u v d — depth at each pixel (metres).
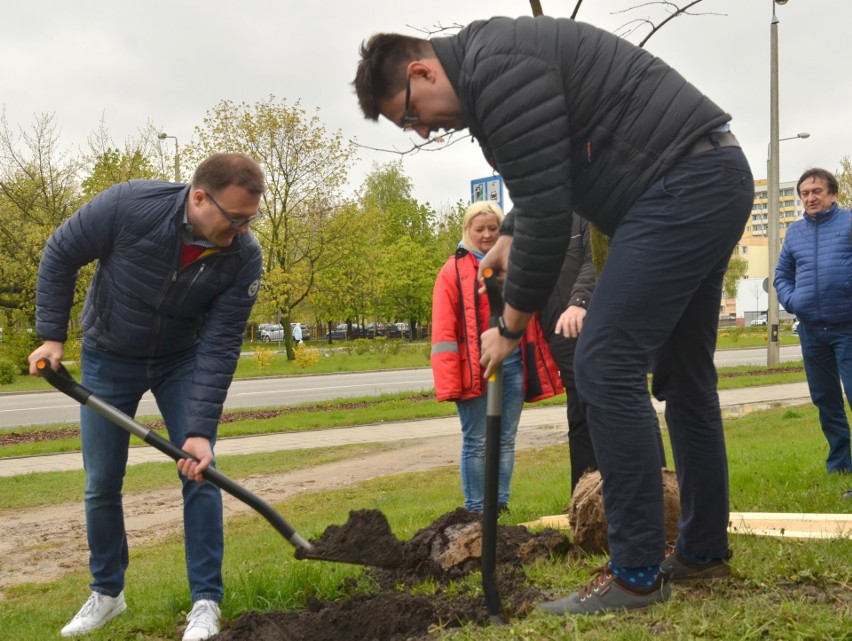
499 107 2.57
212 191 3.45
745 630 2.55
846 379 5.89
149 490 8.86
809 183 6.01
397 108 2.82
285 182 33.75
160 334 3.77
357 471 9.59
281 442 12.41
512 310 2.76
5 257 31.36
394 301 57.03
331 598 3.82
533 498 6.23
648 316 2.73
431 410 15.57
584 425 5.08
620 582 2.83
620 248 2.74
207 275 3.66
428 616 3.30
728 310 93.38
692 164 2.67
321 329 76.75
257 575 4.10
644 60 2.70
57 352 3.66
